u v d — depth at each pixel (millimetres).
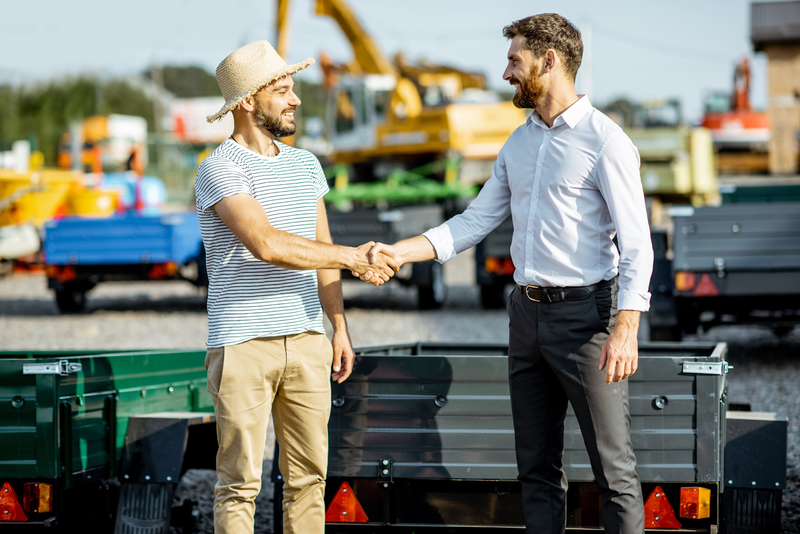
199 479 4867
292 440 3021
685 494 3043
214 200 2795
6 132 52062
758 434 3244
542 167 2885
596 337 2828
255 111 2920
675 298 7504
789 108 40688
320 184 3148
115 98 61469
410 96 21672
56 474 3170
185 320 11047
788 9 41250
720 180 36688
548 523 2969
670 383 3072
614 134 2783
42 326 10664
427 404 3201
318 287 3162
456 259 19906
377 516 3238
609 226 2879
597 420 2828
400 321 10609
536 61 2822
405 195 19281
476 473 3174
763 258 7133
